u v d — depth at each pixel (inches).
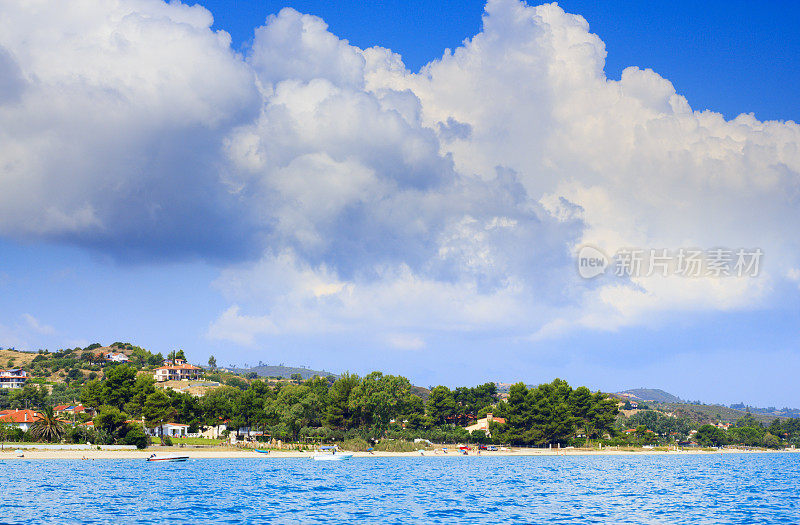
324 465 5895.7
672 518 2918.3
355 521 2733.8
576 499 3543.3
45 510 2861.7
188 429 7805.1
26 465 5036.9
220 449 6801.2
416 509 3075.8
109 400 7770.7
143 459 5999.0
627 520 2851.9
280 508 3034.0
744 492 3993.6
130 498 3257.9
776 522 2822.3
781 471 6063.0
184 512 2878.9
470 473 5231.3
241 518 2755.9
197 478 4306.1
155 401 7194.9
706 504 3393.2
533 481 4576.8
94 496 3297.2
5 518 2669.8
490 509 3110.2
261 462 6102.4
